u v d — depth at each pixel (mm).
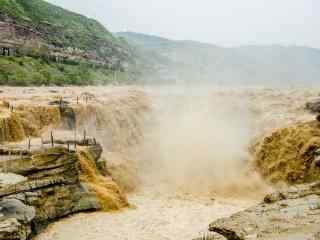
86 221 23266
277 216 14297
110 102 45500
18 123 29516
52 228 21797
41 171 22875
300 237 12406
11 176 20922
